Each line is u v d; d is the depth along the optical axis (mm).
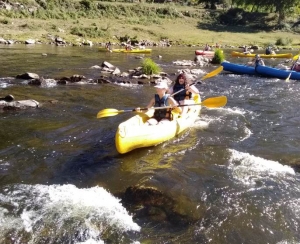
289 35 41375
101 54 21219
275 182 4934
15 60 16312
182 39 34406
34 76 11758
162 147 6184
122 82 11922
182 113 7184
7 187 4613
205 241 3641
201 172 5230
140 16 42531
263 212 4180
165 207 4258
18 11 33250
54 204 4211
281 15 45906
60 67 14797
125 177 5039
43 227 3760
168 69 15789
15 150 5793
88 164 5430
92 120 7520
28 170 5141
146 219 3992
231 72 16016
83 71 13961
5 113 7703
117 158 5684
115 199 4414
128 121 6141
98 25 34469
